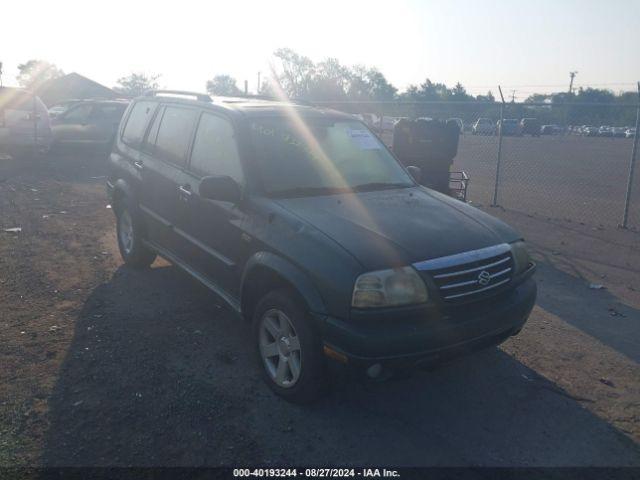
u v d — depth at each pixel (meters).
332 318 3.71
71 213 10.09
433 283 3.76
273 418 3.96
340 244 3.84
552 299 6.55
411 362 3.69
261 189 4.57
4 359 4.59
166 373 4.47
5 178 13.29
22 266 6.91
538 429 3.97
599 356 5.12
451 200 5.04
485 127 36.00
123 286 6.32
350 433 3.83
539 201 13.37
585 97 37.41
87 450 3.53
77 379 4.33
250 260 4.32
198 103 5.63
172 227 5.64
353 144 5.44
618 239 9.46
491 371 4.76
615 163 23.77
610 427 4.02
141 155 6.34
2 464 3.37
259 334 4.33
